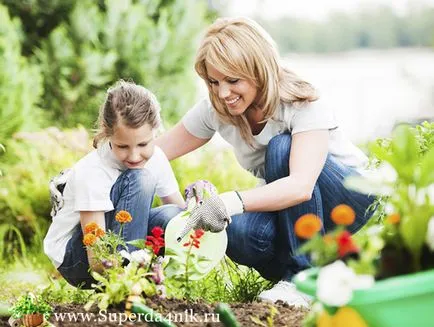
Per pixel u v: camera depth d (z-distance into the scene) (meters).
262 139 4.46
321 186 4.38
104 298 3.69
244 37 4.19
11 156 7.07
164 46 8.41
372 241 2.88
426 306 2.72
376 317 2.69
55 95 8.10
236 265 4.64
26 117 7.38
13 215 6.60
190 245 4.17
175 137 4.77
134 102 4.14
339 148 4.49
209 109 4.65
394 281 2.70
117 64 8.30
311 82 4.39
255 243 4.38
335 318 2.74
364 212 4.45
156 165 4.55
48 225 6.61
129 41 8.30
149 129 4.19
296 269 4.38
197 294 4.27
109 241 4.12
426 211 2.91
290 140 4.34
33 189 6.68
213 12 9.56
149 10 8.62
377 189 3.06
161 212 4.46
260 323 3.64
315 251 2.91
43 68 8.07
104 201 4.27
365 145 5.84
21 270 5.89
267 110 4.31
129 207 4.27
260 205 4.12
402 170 2.98
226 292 4.48
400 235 2.93
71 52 8.09
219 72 4.18
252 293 4.43
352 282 2.68
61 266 4.44
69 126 8.05
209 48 4.21
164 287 3.91
